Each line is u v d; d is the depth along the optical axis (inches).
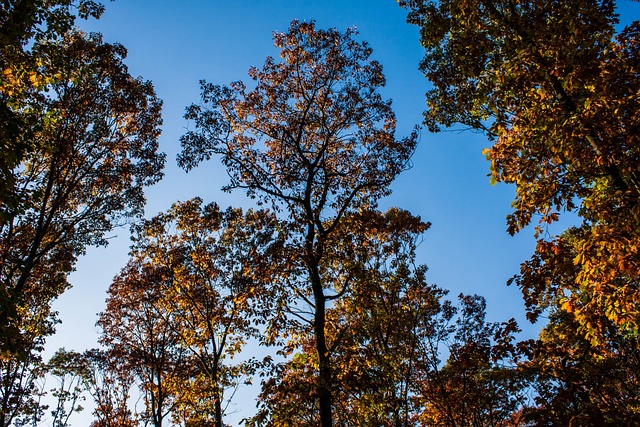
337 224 656.4
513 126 403.2
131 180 745.6
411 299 741.9
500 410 604.7
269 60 740.0
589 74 338.6
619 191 332.8
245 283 840.3
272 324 569.9
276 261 588.4
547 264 369.7
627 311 319.6
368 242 679.7
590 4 351.3
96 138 690.8
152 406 915.4
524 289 379.9
